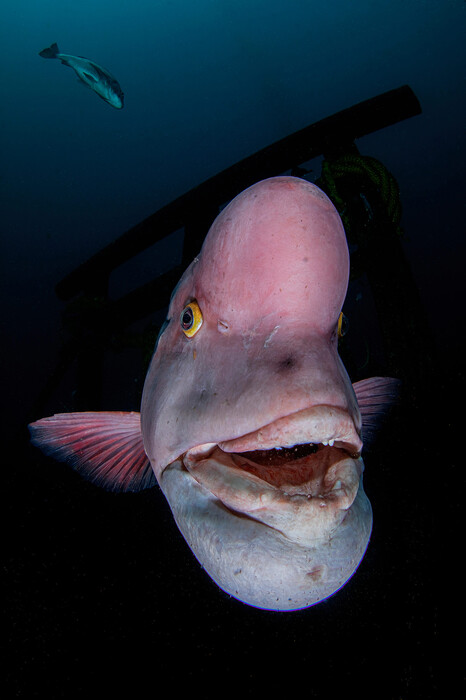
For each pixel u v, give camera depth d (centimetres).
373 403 300
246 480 126
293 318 119
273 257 119
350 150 407
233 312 127
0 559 429
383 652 274
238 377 118
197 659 295
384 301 341
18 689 281
